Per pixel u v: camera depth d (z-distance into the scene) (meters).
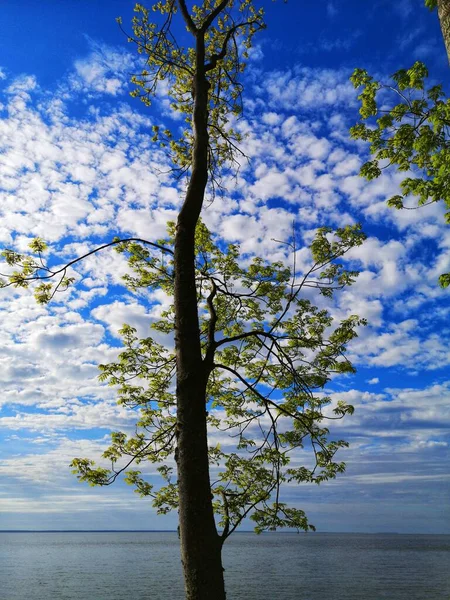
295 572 63.22
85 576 58.06
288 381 9.10
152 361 9.44
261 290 9.68
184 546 5.23
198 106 7.29
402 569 68.12
